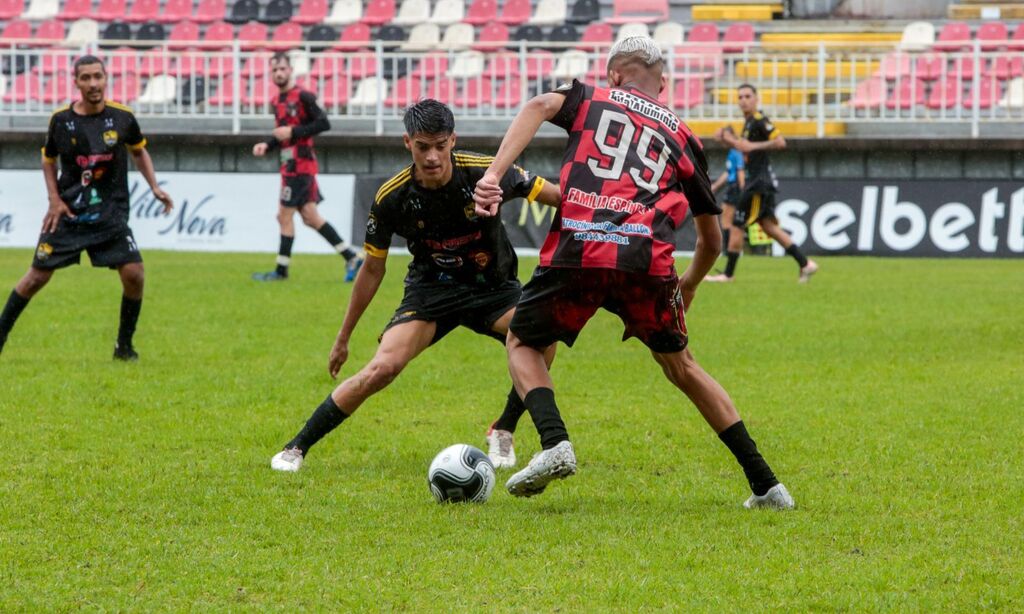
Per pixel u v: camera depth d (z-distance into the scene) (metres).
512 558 15.47
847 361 32.12
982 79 78.00
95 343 33.62
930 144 68.12
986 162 68.50
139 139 29.83
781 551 15.83
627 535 16.48
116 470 19.98
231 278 51.12
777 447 22.23
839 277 54.28
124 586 14.32
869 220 66.44
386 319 39.28
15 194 67.50
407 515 17.42
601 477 20.12
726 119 73.12
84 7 90.25
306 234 67.81
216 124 74.00
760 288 49.25
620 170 16.84
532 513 17.64
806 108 75.81
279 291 46.56
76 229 29.58
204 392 27.06
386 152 71.00
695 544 16.06
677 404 26.48
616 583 14.44
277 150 71.12
